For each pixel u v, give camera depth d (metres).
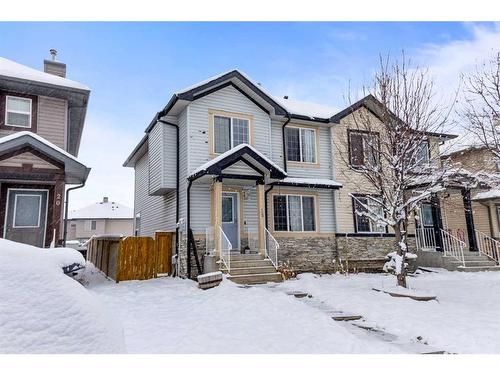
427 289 9.75
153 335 5.52
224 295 8.34
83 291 2.97
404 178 9.28
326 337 5.50
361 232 14.55
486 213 17.39
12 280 2.57
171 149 13.14
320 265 13.72
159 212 15.03
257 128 13.52
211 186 12.29
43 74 12.66
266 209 13.09
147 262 12.15
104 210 43.28
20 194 11.23
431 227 15.94
